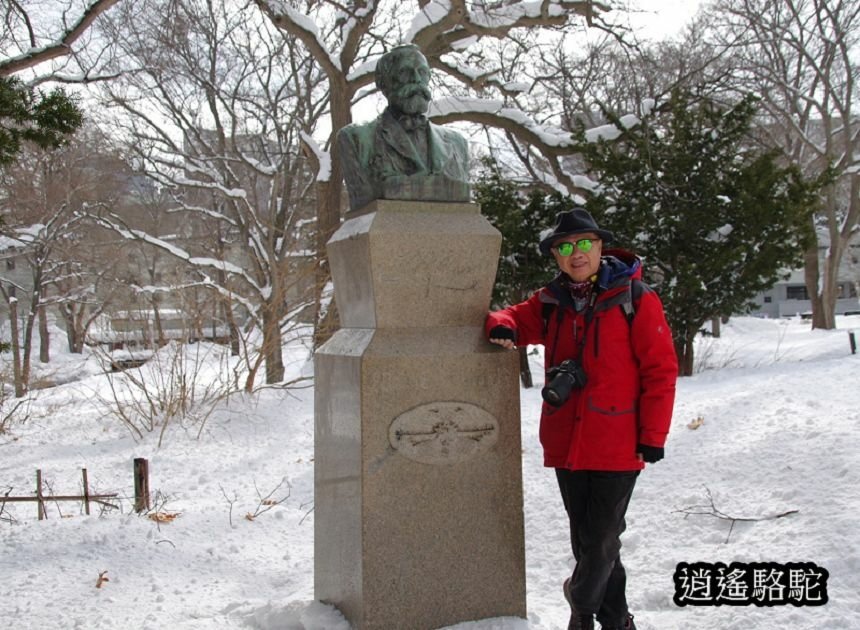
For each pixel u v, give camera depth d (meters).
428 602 3.34
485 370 3.45
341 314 3.85
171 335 12.91
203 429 10.17
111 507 6.49
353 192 3.71
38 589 4.13
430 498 3.35
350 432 3.37
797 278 55.09
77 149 21.89
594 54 21.34
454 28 14.46
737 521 4.69
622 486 3.08
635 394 3.10
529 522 5.34
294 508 6.41
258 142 22.34
